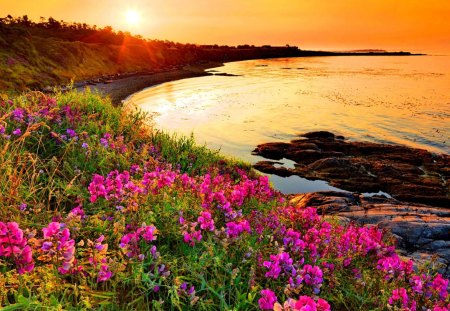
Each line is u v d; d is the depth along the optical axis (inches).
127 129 428.5
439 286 182.4
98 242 140.7
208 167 439.8
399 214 500.4
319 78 4269.2
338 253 205.9
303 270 158.2
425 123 1803.6
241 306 139.3
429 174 1091.9
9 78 2472.9
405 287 189.9
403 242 397.1
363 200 637.9
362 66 6771.7
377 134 1593.3
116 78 3649.1
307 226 231.6
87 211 195.0
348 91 3070.9
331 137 1541.6
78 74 3339.1
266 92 2967.5
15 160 229.5
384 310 171.5
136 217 185.0
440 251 374.0
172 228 187.3
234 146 1413.6
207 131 1631.4
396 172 1098.1
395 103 2442.2
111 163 291.9
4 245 111.4
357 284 182.1
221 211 207.5
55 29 6446.9
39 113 326.6
